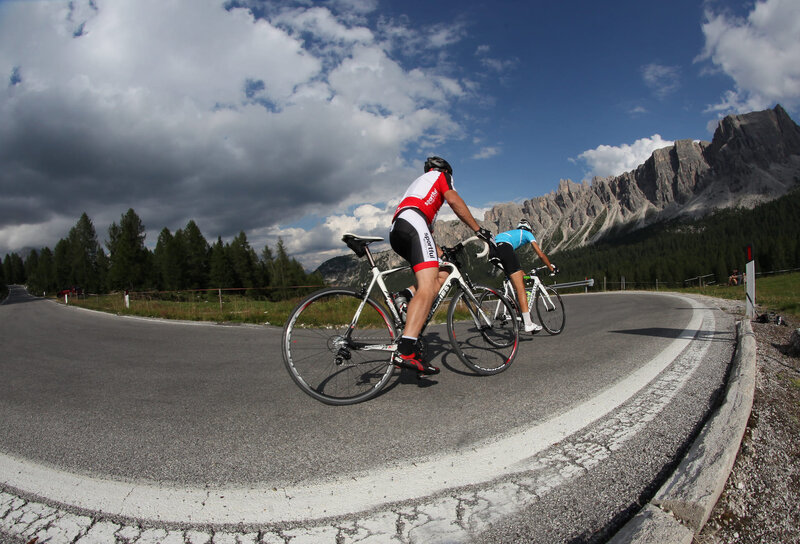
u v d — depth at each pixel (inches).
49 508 58.7
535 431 82.1
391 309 117.0
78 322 448.8
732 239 6087.6
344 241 116.6
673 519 51.3
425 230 113.6
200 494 61.6
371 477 65.5
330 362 112.7
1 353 217.8
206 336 256.7
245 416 96.2
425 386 116.5
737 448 70.2
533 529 51.8
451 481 63.9
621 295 880.9
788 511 56.6
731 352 151.5
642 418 87.7
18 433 89.7
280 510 57.0
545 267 214.4
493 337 146.3
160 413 100.9
